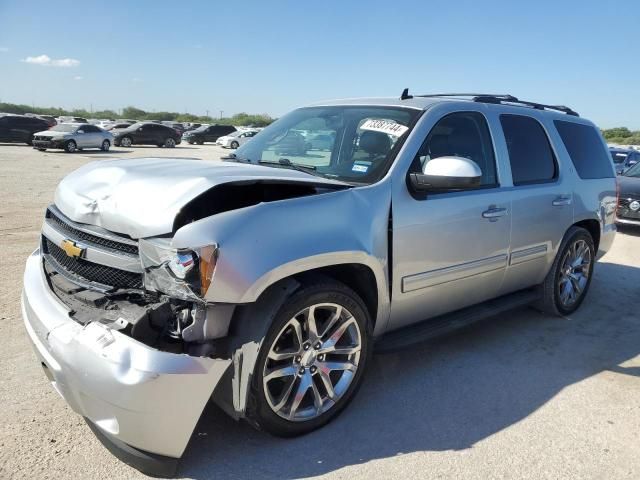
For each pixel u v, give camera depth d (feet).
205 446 9.24
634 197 31.89
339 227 9.41
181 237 7.82
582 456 9.48
